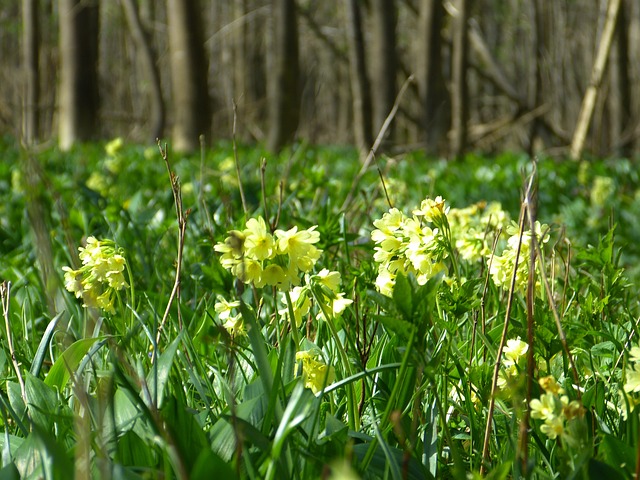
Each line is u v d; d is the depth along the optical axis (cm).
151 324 268
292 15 1691
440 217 198
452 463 195
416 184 744
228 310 216
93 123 2027
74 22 1988
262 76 3909
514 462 165
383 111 1625
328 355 230
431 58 1719
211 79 4122
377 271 247
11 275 390
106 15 3406
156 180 755
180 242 227
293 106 1703
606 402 203
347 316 247
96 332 219
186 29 1570
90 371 203
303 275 274
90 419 166
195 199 567
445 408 200
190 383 231
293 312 194
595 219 632
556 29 3612
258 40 3844
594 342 226
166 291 342
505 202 779
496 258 212
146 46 2130
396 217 202
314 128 4791
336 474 125
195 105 1580
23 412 198
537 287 218
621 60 2238
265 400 183
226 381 219
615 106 2444
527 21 3747
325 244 330
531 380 176
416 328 159
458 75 1720
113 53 4556
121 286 215
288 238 175
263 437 156
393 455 159
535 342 196
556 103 3616
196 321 282
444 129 1739
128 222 447
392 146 1177
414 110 2777
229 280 301
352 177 754
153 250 407
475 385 199
